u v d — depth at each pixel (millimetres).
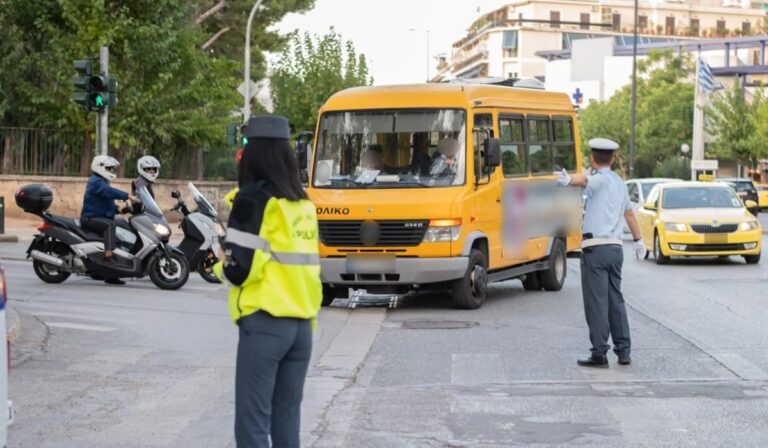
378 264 15836
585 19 144750
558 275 19266
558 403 9242
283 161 5594
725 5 154500
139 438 7977
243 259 5461
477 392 9766
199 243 17922
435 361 11500
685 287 19141
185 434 8109
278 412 5773
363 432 8188
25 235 28062
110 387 9875
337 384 10172
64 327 13227
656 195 25984
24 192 17156
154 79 33500
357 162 16484
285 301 5543
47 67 32281
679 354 11805
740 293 18125
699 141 64188
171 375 10477
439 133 16359
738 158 76188
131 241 17422
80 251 17125
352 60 50906
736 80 76125
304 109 50188
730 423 8445
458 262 15820
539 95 19188
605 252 10961
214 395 9562
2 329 5652
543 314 15625
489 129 16875
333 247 16016
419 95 16594
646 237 25828
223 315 14719
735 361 11312
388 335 13516
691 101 84250
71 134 33219
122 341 12383
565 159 20078
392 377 10570
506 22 143250
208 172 40250
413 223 15781
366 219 15883
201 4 43625
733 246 24031
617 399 9414
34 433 8109
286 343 5586
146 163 17531
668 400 9344
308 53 50719
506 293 18766
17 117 33406
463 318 15180
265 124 5590
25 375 10352
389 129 16500
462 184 16125
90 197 17250
